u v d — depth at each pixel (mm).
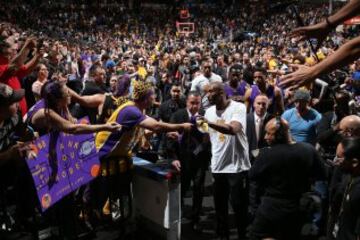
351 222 3350
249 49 23125
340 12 1890
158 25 45812
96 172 4398
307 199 3980
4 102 3219
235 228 5598
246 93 6504
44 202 3785
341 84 8430
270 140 4012
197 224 5656
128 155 4645
